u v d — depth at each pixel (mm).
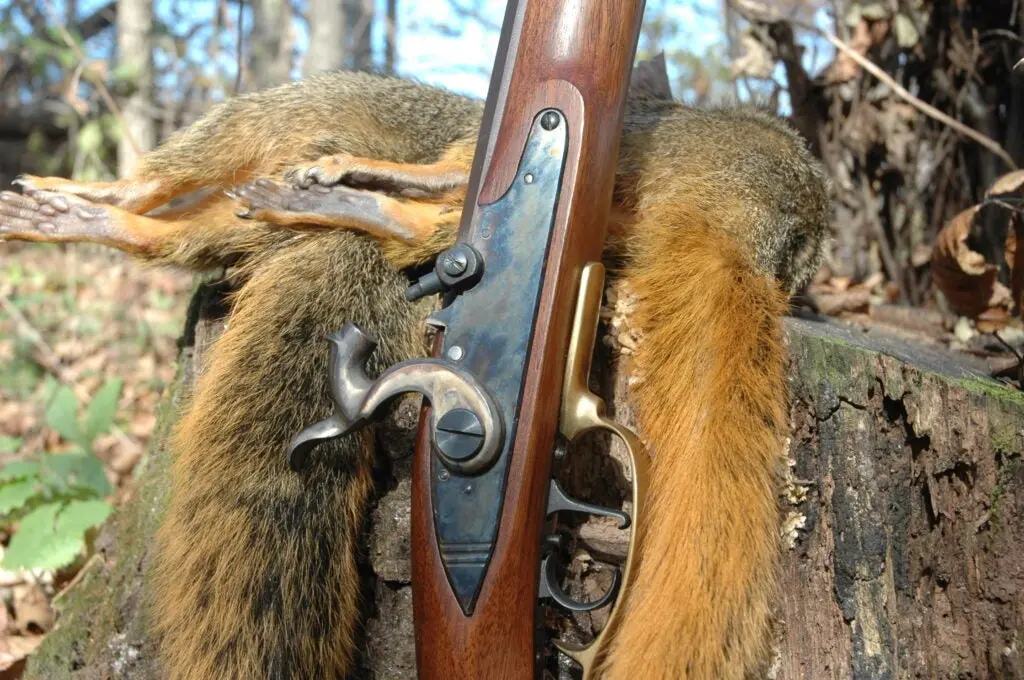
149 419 838
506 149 387
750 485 410
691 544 402
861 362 431
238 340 438
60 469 603
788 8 967
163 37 1487
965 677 439
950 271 542
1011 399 442
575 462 441
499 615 371
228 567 415
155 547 451
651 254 457
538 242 380
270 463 422
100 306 1059
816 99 715
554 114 385
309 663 415
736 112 514
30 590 578
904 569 435
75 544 547
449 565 373
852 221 717
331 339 386
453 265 379
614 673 393
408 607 440
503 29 397
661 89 601
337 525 422
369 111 503
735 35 1028
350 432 384
